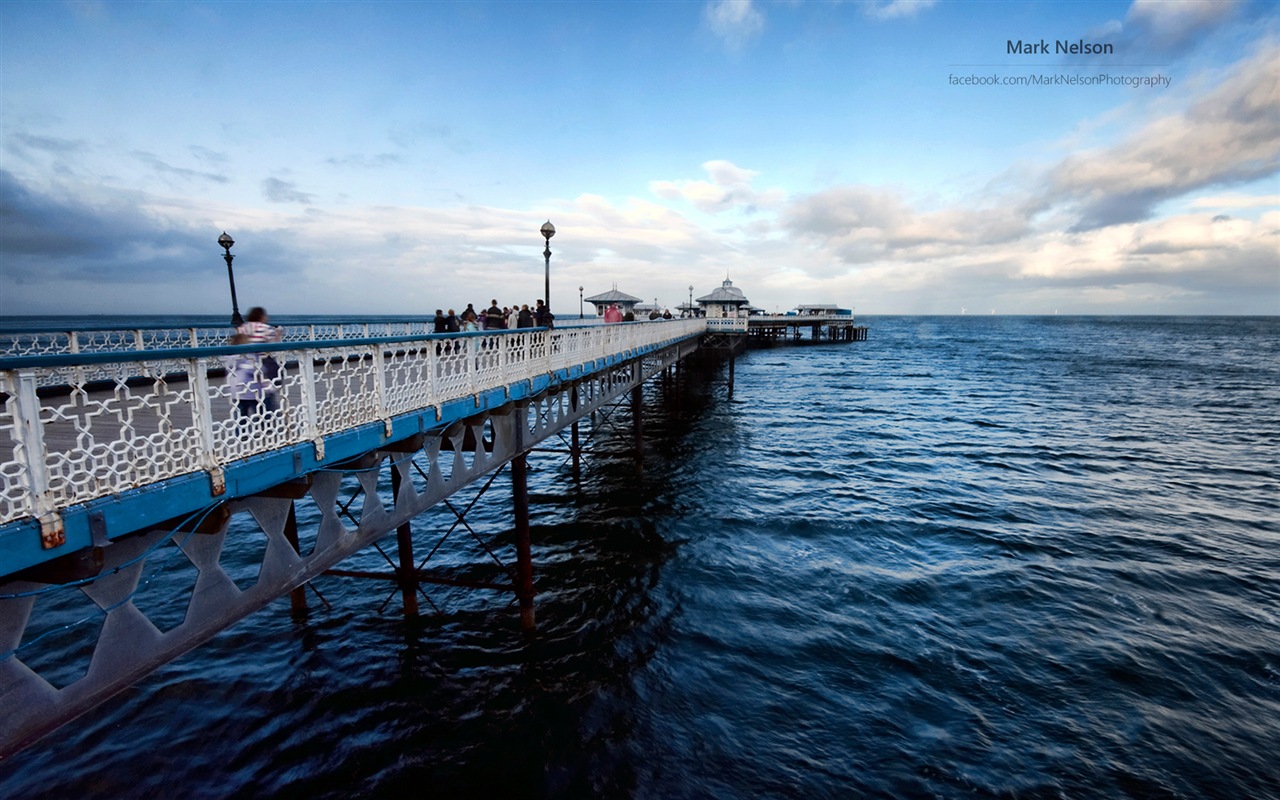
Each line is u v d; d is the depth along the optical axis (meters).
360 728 8.40
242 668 9.67
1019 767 7.68
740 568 13.31
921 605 11.70
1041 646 10.30
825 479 20.64
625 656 10.02
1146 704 8.86
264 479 4.95
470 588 11.88
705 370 56.25
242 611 5.08
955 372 59.50
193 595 4.68
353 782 7.49
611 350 16.27
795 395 42.97
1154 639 10.50
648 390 44.00
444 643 10.38
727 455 24.11
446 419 7.70
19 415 3.36
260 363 4.97
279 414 5.17
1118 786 7.39
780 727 8.38
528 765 7.73
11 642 3.62
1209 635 10.63
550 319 13.55
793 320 86.94
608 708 8.77
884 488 19.58
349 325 14.78
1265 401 38.97
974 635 10.65
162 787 7.40
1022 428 30.36
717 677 9.46
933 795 7.27
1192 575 12.99
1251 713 8.67
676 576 12.90
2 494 3.34
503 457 10.05
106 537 3.78
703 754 7.90
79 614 11.36
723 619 11.15
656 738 8.19
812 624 10.99
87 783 7.43
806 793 7.28
